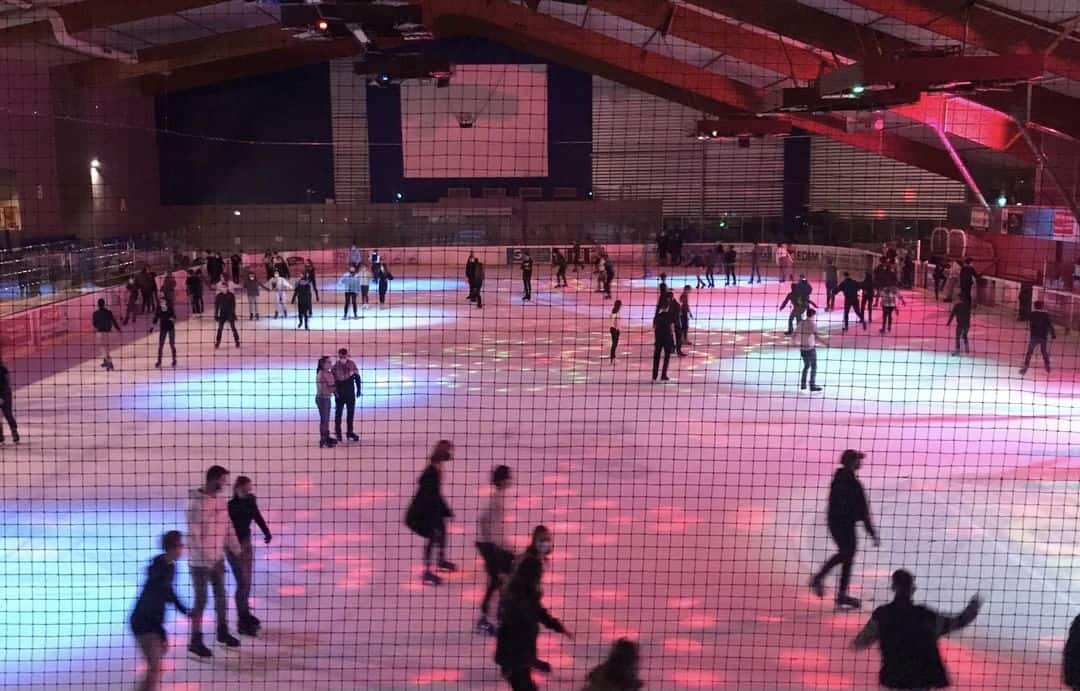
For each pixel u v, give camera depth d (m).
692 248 42.56
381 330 23.17
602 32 30.91
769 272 39.88
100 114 33.59
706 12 23.52
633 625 7.16
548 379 16.86
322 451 12.09
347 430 12.59
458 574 8.16
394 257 41.62
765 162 43.50
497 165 43.09
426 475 7.86
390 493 10.36
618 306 17.98
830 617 7.33
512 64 42.41
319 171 42.66
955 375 17.31
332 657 6.68
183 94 40.94
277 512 9.73
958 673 6.45
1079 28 16.25
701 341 21.41
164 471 11.29
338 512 9.73
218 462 11.66
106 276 26.73
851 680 6.37
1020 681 6.34
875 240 41.28
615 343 18.11
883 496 10.20
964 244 29.95
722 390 15.92
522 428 13.27
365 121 42.47
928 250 35.44
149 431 13.24
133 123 37.16
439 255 41.88
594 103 42.88
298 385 16.47
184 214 40.81
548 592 7.73
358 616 7.34
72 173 30.94
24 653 6.82
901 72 12.49
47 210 29.00
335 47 39.56
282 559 8.48
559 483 10.66
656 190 43.53
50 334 21.08
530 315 26.00
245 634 7.01
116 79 31.14
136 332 23.36
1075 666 5.72
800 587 7.88
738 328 23.58
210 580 6.76
